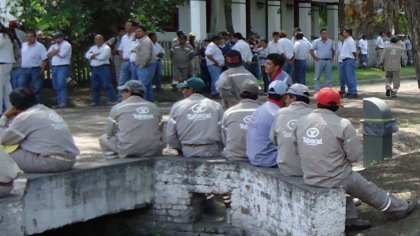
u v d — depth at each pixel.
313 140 6.59
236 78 9.74
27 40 15.67
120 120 8.35
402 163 9.07
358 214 7.39
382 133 9.37
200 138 8.18
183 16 27.08
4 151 6.70
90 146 10.78
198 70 20.45
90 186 7.67
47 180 7.18
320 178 6.54
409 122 13.49
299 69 18.80
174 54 19.02
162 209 8.34
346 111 15.13
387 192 7.23
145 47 14.80
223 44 18.48
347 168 6.68
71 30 18.44
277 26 31.25
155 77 18.55
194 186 8.12
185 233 8.23
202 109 8.26
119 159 8.27
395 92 18.80
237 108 7.93
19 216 6.79
